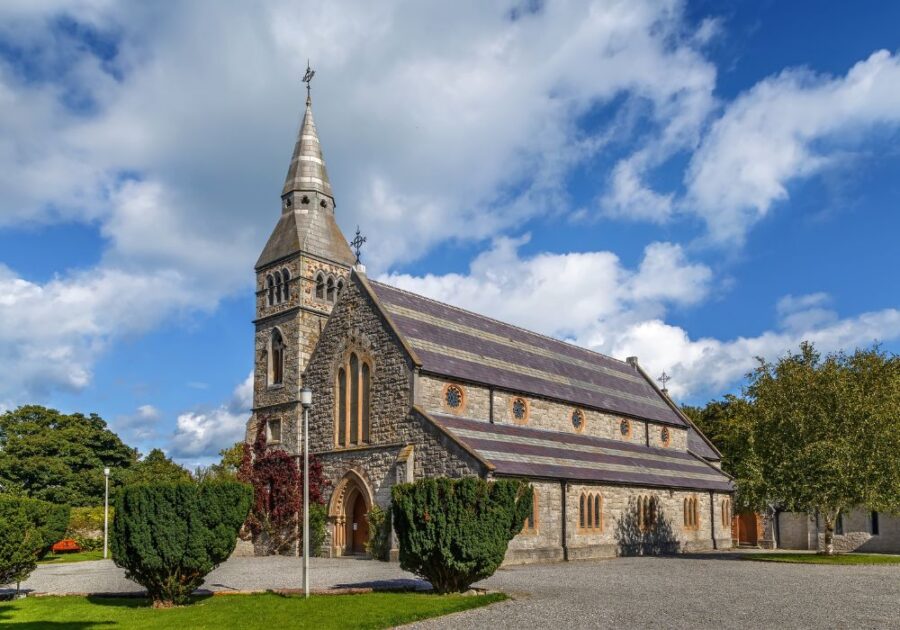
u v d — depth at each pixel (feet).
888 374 172.96
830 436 154.40
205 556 88.07
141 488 87.25
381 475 150.61
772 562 151.53
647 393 240.12
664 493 193.36
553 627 69.87
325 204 209.26
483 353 175.01
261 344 197.77
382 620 73.31
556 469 154.61
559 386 189.37
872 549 201.67
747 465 161.07
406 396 149.28
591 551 160.97
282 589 98.58
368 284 163.63
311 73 219.41
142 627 73.15
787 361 169.37
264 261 203.00
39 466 271.49
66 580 124.57
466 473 136.98
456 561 91.15
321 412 166.61
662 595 93.09
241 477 180.55
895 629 70.28
